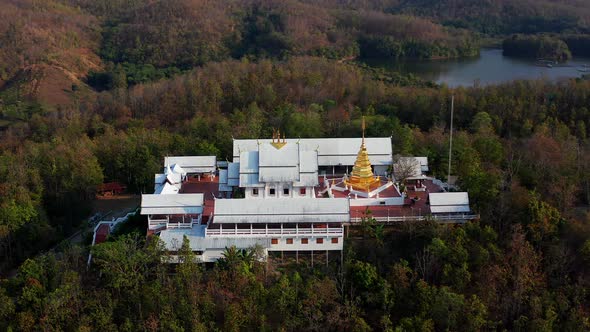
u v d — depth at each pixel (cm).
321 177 13438
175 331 8519
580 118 17400
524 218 10512
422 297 9050
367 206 11694
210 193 12644
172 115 19775
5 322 8962
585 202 12119
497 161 13312
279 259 10462
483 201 11094
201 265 10125
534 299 8962
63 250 10919
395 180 12825
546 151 13500
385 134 15438
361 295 9412
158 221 11119
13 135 19800
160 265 9706
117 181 15012
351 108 18600
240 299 9106
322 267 10131
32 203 12812
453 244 9881
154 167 14125
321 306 9100
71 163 14350
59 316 8856
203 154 14475
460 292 9388
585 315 8994
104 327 8750
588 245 9600
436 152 14138
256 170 11950
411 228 10425
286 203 10688
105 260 9631
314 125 16050
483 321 8675
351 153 13562
